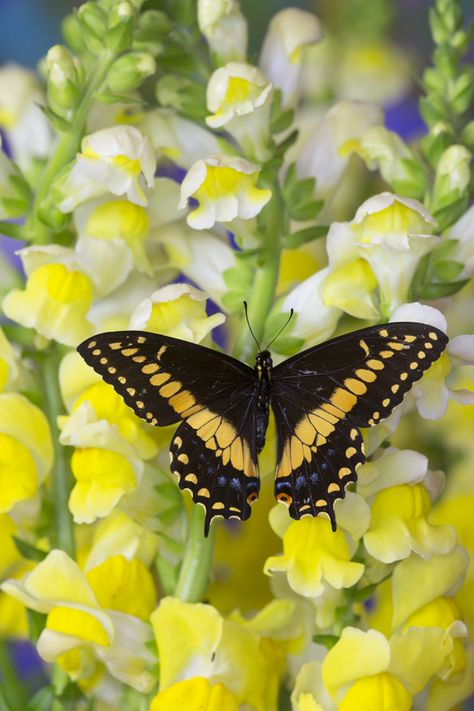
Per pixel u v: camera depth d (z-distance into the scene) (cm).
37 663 92
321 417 80
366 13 108
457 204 84
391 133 86
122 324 85
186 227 86
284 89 89
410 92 108
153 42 85
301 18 89
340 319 86
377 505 83
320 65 107
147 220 86
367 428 82
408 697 82
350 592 83
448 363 82
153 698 82
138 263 85
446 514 90
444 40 87
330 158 87
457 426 93
